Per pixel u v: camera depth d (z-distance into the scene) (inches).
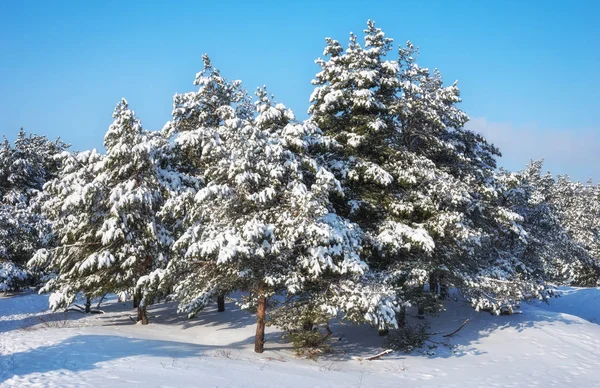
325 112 887.7
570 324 1028.5
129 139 894.4
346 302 660.1
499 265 1042.1
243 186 657.6
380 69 904.3
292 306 727.1
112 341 686.5
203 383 486.0
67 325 934.4
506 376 693.9
